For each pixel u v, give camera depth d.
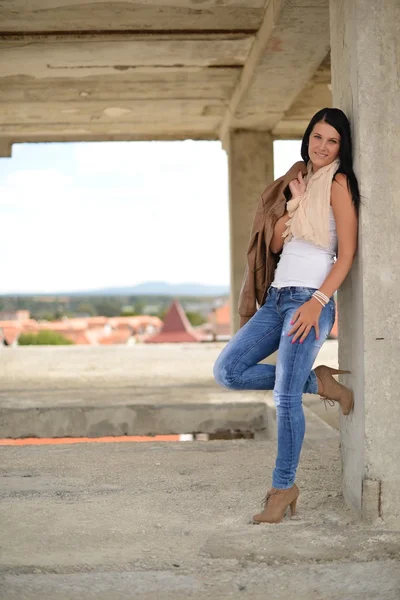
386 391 3.36
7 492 4.08
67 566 2.96
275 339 3.55
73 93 8.76
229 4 6.09
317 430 5.69
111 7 6.06
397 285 3.34
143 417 6.89
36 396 7.54
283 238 3.61
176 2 6.00
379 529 3.36
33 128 10.70
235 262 10.21
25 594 2.72
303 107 9.55
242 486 4.12
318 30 6.01
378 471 3.38
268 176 10.08
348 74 3.49
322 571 2.92
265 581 2.84
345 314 3.68
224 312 65.75
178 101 9.27
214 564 2.99
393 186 3.34
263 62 6.84
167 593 2.74
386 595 2.71
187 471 4.51
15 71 7.80
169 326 57.59
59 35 6.66
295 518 3.52
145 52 7.19
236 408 6.95
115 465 4.71
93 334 68.75
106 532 3.38
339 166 3.44
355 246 3.39
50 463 4.80
